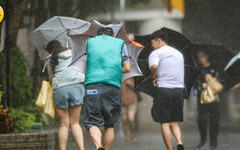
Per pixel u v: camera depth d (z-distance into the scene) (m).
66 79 21.36
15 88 31.73
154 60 22.44
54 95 21.47
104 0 42.12
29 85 32.25
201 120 27.84
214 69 28.69
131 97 34.06
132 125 33.53
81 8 40.34
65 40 24.86
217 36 46.22
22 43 38.00
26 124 27.42
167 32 25.94
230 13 46.06
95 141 18.48
